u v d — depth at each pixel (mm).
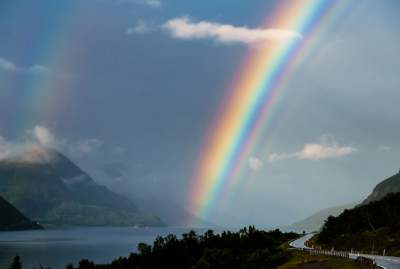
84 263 161500
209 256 141125
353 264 68750
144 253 167875
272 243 163250
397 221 145500
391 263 67438
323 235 169125
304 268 78250
